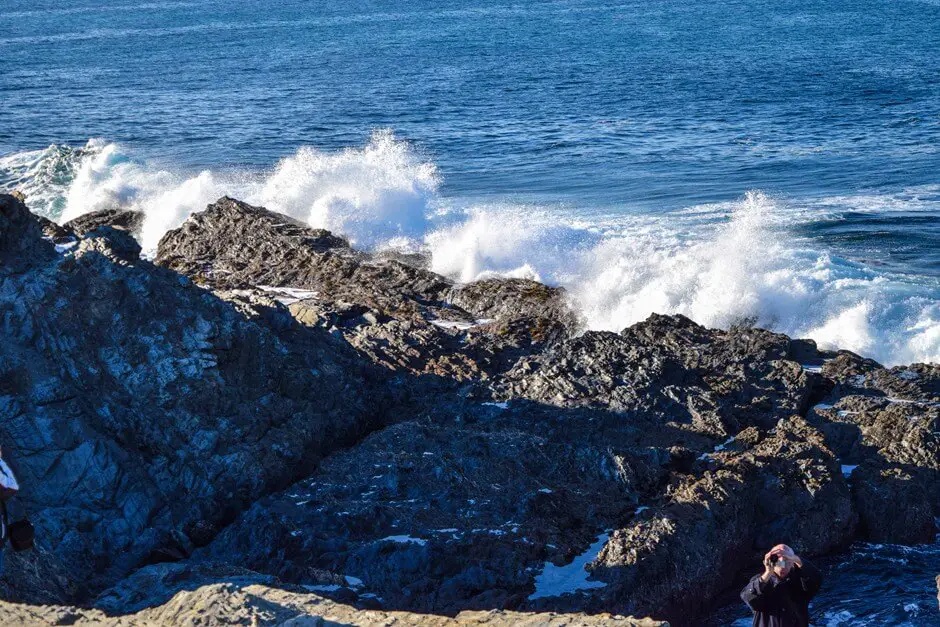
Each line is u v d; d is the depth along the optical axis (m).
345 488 14.36
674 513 13.72
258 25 147.12
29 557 10.91
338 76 87.12
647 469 15.06
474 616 8.84
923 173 43.00
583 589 12.37
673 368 18.03
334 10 171.38
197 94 78.44
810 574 7.84
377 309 21.83
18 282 14.51
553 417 16.64
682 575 12.97
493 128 59.41
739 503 14.26
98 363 14.52
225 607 8.09
